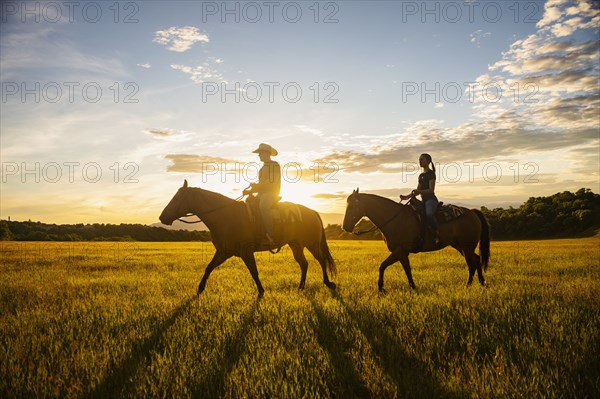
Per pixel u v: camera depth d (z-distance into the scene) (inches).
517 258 751.1
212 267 353.1
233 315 252.2
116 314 259.3
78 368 166.1
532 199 4921.3
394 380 153.8
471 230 378.3
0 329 223.9
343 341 202.2
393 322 229.9
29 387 147.5
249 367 165.3
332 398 147.6
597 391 142.6
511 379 150.0
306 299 305.7
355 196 374.9
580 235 3912.4
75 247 1416.1
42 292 360.5
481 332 203.2
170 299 318.3
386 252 1082.7
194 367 164.7
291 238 374.6
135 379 154.4
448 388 146.0
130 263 708.7
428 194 368.2
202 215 345.7
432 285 381.4
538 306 255.1
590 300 273.1
